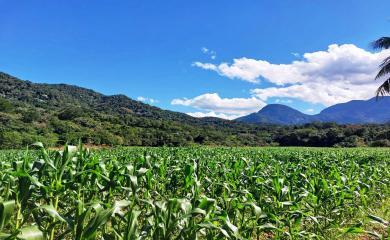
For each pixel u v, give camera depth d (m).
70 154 4.14
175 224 3.51
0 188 4.52
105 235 3.72
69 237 4.88
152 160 8.27
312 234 5.11
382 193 9.16
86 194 5.76
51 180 4.56
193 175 5.79
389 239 4.45
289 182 7.18
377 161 17.02
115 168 5.33
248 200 5.05
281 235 5.12
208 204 3.80
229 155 16.88
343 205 6.70
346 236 5.95
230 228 3.59
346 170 10.59
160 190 6.97
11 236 2.52
